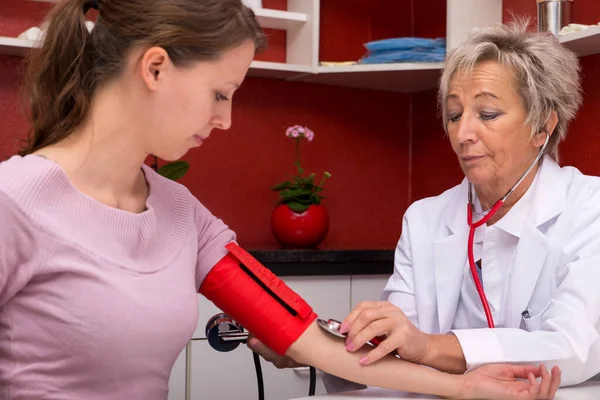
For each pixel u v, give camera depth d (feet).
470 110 4.59
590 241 4.42
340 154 10.07
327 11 9.97
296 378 7.79
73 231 3.14
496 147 4.54
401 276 5.25
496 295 4.69
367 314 3.84
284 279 7.78
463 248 4.86
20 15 8.60
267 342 3.92
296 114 9.83
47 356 3.11
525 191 4.71
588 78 7.66
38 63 3.39
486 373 3.76
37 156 3.19
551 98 4.58
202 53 3.22
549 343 3.95
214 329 4.26
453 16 8.16
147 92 3.26
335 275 8.00
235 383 7.57
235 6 3.31
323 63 8.95
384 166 10.30
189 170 9.34
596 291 4.12
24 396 3.11
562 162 7.98
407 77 9.12
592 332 4.02
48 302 3.09
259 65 8.68
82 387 3.17
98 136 3.32
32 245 3.04
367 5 10.18
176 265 3.56
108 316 3.12
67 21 3.32
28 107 3.53
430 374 3.73
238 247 4.03
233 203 9.55
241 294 3.91
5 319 3.10
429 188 10.07
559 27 7.20
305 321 3.90
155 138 3.35
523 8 8.19
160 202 3.74
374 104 10.25
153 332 3.26
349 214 10.12
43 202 3.09
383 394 3.73
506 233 4.69
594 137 7.57
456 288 4.84
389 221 10.34
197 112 3.30
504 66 4.52
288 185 8.77
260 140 9.65
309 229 8.62
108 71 3.28
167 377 3.52
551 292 4.51
